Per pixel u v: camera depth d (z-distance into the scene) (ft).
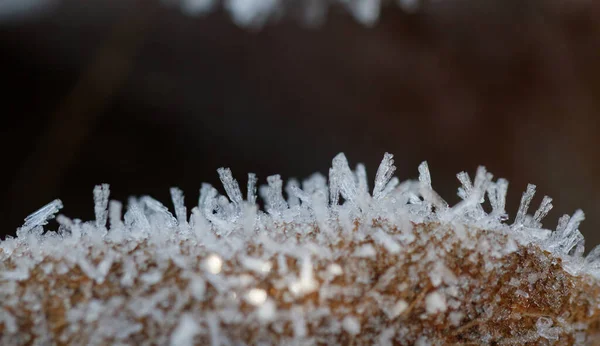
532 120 0.89
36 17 0.92
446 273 0.30
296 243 0.30
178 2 0.95
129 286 0.29
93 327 0.29
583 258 0.31
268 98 0.91
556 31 0.95
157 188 0.82
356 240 0.30
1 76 0.87
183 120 0.88
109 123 0.86
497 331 0.30
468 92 0.92
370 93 0.92
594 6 0.94
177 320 0.29
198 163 0.85
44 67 0.89
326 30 0.96
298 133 0.89
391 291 0.29
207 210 0.31
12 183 0.80
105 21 0.94
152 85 0.90
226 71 0.92
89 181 0.82
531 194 0.31
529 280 0.30
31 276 0.29
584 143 0.87
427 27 0.96
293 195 0.32
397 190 0.31
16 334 0.29
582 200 0.83
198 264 0.29
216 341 0.29
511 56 0.94
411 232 0.30
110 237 0.30
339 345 0.29
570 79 0.92
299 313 0.29
